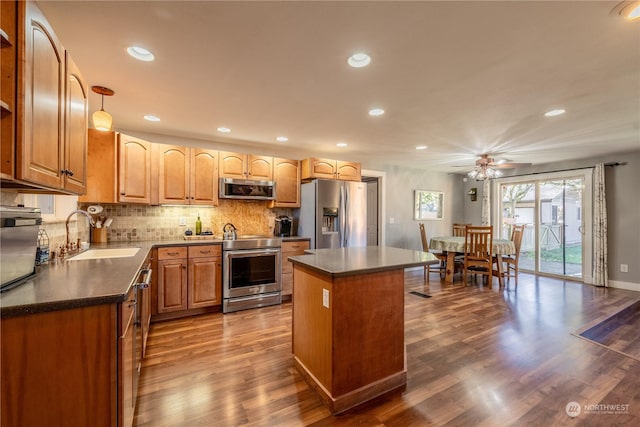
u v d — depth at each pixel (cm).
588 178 501
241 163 390
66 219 245
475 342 268
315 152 468
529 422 167
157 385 199
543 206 570
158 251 311
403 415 173
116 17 149
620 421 167
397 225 588
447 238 538
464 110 279
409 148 436
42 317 111
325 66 199
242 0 137
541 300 397
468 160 527
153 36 166
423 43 172
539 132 349
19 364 109
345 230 423
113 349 121
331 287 177
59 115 143
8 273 127
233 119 309
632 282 457
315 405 181
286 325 308
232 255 346
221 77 215
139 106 273
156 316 315
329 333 179
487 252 465
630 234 462
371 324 190
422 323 314
